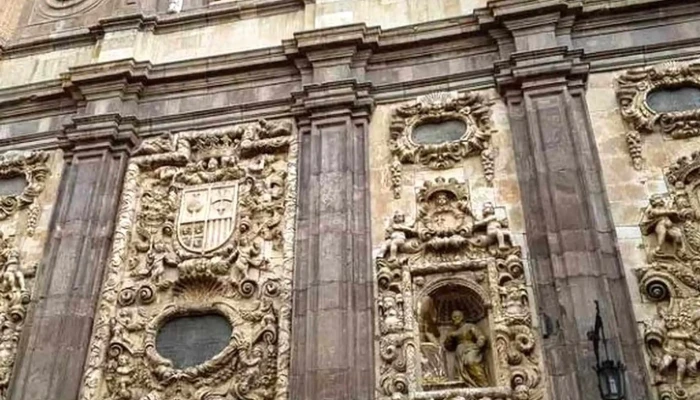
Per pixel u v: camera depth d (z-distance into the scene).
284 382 10.21
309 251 11.34
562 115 11.60
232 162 12.87
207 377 10.69
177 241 12.09
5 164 13.85
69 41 15.66
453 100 12.50
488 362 10.16
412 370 9.95
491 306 10.31
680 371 9.22
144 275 11.88
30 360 11.07
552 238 10.50
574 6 12.70
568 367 9.45
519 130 11.83
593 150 11.37
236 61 13.99
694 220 10.41
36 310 11.71
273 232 11.86
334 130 12.52
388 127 12.59
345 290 10.70
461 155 11.92
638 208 10.73
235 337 10.88
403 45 13.35
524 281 10.40
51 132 14.20
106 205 12.67
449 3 13.95
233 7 15.05
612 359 9.23
